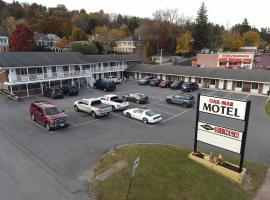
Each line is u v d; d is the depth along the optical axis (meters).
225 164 14.82
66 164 14.93
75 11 150.75
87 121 23.66
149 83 47.38
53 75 37.03
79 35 101.88
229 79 42.28
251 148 18.50
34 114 22.80
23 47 72.25
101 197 11.78
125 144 18.27
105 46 96.38
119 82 48.53
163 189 12.41
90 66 45.91
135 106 30.52
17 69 32.94
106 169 14.21
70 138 19.19
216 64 62.41
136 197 11.72
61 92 34.09
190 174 13.88
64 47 85.31
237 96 38.69
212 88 45.03
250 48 94.94
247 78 41.12
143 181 12.87
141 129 21.91
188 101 30.17
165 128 22.45
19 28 73.38
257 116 27.39
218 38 102.88
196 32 90.38
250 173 14.66
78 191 12.20
